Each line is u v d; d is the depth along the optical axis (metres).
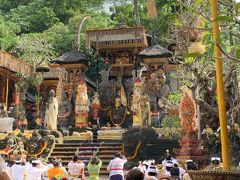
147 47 31.67
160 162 20.25
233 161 14.78
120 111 30.98
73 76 30.77
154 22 30.97
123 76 32.75
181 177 11.27
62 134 26.58
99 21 51.88
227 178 4.83
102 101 32.12
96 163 13.92
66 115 29.75
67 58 30.84
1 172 3.72
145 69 31.97
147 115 25.70
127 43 31.41
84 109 27.86
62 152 23.58
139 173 5.27
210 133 19.38
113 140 25.81
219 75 5.61
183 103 17.84
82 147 24.03
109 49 32.44
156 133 21.66
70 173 14.23
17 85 33.97
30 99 37.22
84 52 43.91
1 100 34.53
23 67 34.03
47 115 26.44
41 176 14.02
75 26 50.53
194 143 17.56
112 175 13.90
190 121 17.70
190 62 8.21
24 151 22.02
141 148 21.12
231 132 14.72
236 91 12.43
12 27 51.75
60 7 59.50
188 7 6.85
